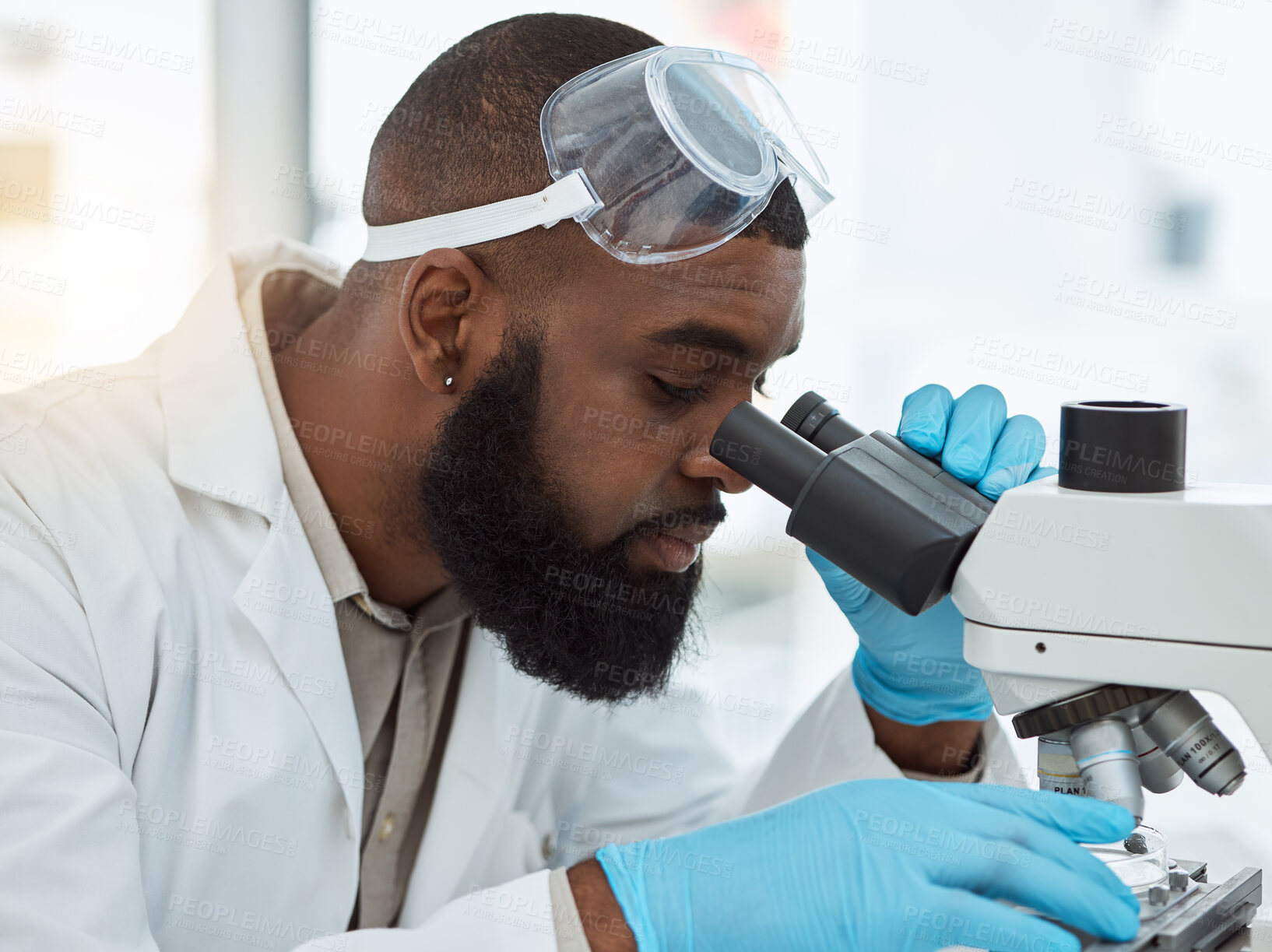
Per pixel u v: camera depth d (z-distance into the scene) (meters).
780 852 0.73
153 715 0.91
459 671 1.23
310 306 1.23
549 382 0.91
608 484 0.93
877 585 0.72
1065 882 0.65
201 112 2.30
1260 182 2.46
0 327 2.18
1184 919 0.67
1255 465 2.54
